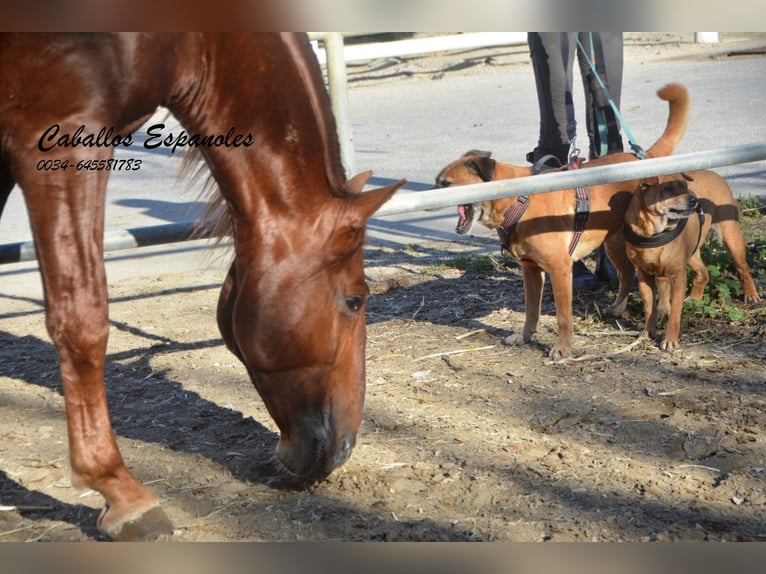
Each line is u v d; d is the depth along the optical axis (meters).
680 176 4.64
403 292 6.04
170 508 3.25
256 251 2.87
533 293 4.89
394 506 3.23
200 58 2.87
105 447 2.93
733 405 3.96
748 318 5.05
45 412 4.28
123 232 3.74
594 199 4.75
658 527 3.02
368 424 3.94
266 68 2.89
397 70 21.11
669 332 4.70
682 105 4.96
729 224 5.16
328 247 2.87
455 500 3.26
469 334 5.12
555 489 3.30
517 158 10.43
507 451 3.62
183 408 4.24
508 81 18.41
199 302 6.18
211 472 3.55
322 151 2.93
